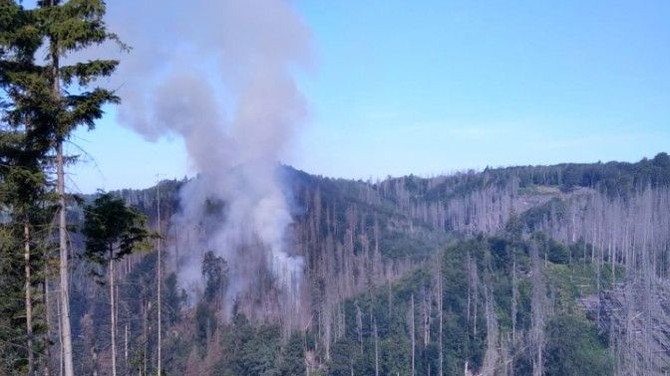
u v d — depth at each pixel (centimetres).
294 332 10175
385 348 9481
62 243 2178
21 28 1944
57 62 2044
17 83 2008
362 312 10831
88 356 5941
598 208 15538
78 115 2041
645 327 9556
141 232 3372
